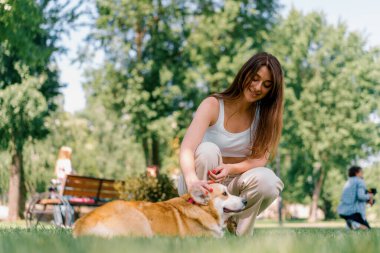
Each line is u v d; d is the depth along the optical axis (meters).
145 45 26.05
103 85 26.23
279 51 30.86
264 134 4.87
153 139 26.66
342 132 34.41
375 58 35.81
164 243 3.15
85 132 35.56
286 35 33.91
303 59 35.34
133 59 26.33
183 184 5.05
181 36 26.02
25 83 21.78
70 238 3.68
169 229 4.34
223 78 24.91
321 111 34.56
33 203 12.38
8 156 24.41
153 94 25.14
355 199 14.50
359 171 14.73
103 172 44.22
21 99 21.58
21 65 21.16
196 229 4.51
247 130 4.96
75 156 40.94
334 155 37.38
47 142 29.69
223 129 4.91
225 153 5.01
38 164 25.75
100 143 45.38
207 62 25.45
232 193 5.11
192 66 25.94
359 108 34.88
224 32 25.20
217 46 25.44
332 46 35.34
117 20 25.86
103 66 26.34
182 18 26.02
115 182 13.25
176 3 25.92
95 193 13.16
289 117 33.91
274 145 4.96
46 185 25.88
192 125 4.70
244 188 4.88
